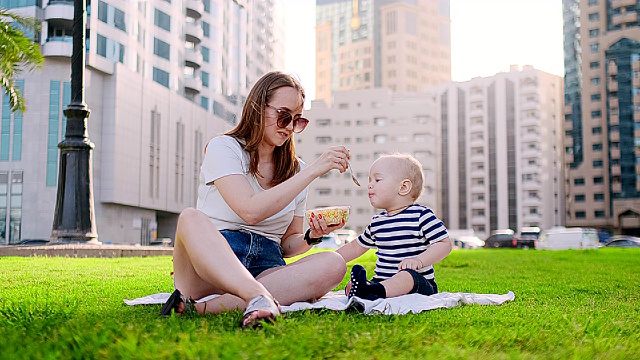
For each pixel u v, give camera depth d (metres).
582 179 75.75
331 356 2.13
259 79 3.53
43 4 36.62
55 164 36.97
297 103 3.50
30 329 2.59
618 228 73.25
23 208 36.66
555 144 91.38
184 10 47.72
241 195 3.27
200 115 49.94
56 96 37.09
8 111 37.09
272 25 63.22
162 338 2.31
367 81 127.12
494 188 90.00
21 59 15.88
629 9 73.69
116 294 4.75
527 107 88.56
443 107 95.12
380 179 4.11
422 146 83.69
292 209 3.68
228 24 54.44
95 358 2.08
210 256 2.80
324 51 136.00
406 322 2.80
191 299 3.05
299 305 3.18
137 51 41.34
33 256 12.11
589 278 7.39
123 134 39.41
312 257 3.42
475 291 5.58
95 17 37.38
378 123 84.56
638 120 72.94
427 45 128.62
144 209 43.44
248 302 2.70
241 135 3.49
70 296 4.49
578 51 77.56
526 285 6.22
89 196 13.56
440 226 3.94
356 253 4.26
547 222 88.12
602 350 2.34
